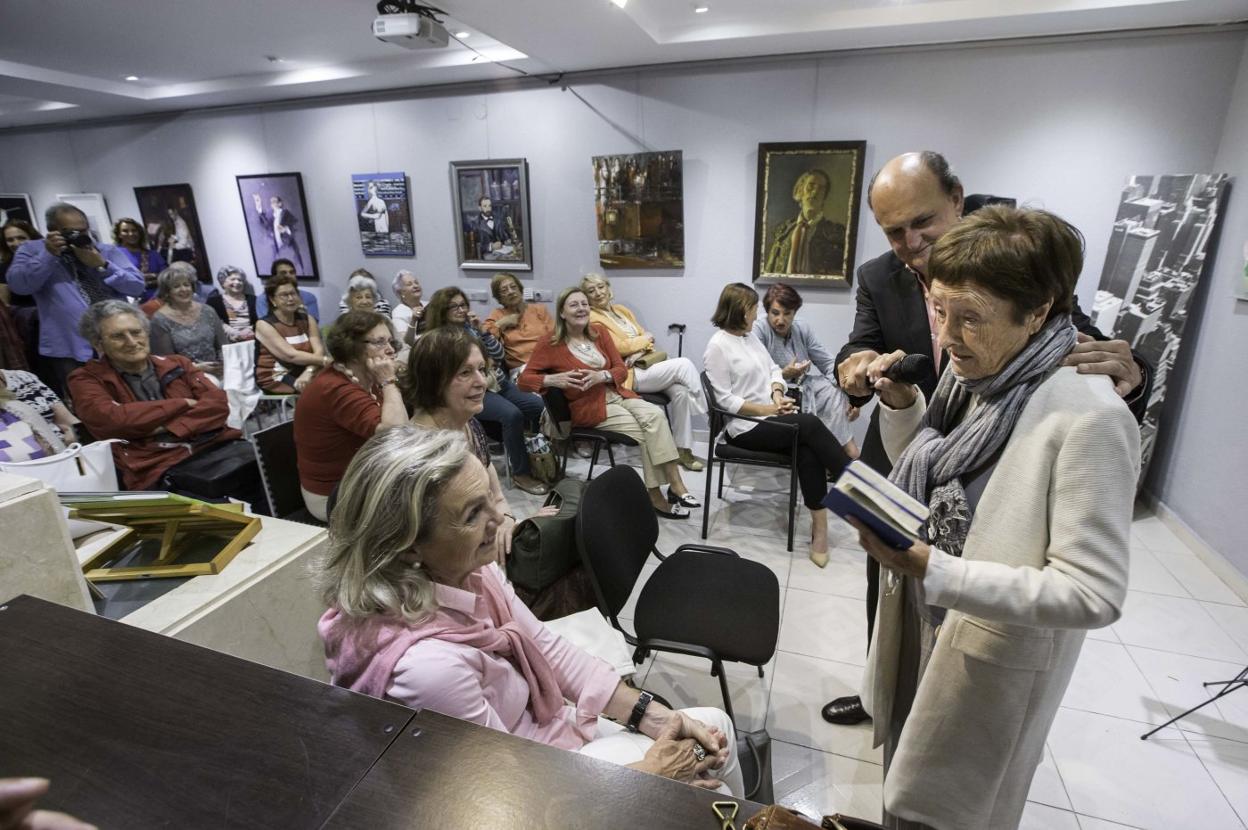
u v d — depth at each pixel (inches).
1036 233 31.4
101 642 27.6
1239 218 108.8
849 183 146.9
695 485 148.2
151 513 56.3
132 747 22.5
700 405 161.2
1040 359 34.3
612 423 132.2
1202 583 103.5
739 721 76.8
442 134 180.5
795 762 71.0
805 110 146.8
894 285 62.8
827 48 138.2
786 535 123.2
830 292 157.2
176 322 150.9
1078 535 32.0
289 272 170.6
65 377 144.2
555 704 43.4
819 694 81.0
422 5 112.4
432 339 78.2
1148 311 123.5
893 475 43.5
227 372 145.6
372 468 35.8
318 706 24.5
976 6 116.9
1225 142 118.0
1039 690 39.4
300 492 93.0
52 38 143.3
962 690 40.5
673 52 141.3
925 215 49.5
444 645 35.5
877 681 52.1
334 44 148.8
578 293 132.5
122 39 144.3
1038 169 134.2
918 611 47.5
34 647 27.3
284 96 189.6
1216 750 71.5
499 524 38.6
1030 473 34.4
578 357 136.3
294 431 87.1
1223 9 108.7
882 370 46.3
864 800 66.3
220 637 52.1
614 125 163.2
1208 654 87.0
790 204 152.7
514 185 175.9
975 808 43.0
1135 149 126.6
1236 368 106.1
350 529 36.3
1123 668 84.4
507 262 184.7
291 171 202.7
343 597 35.5
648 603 71.7
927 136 140.1
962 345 34.9
